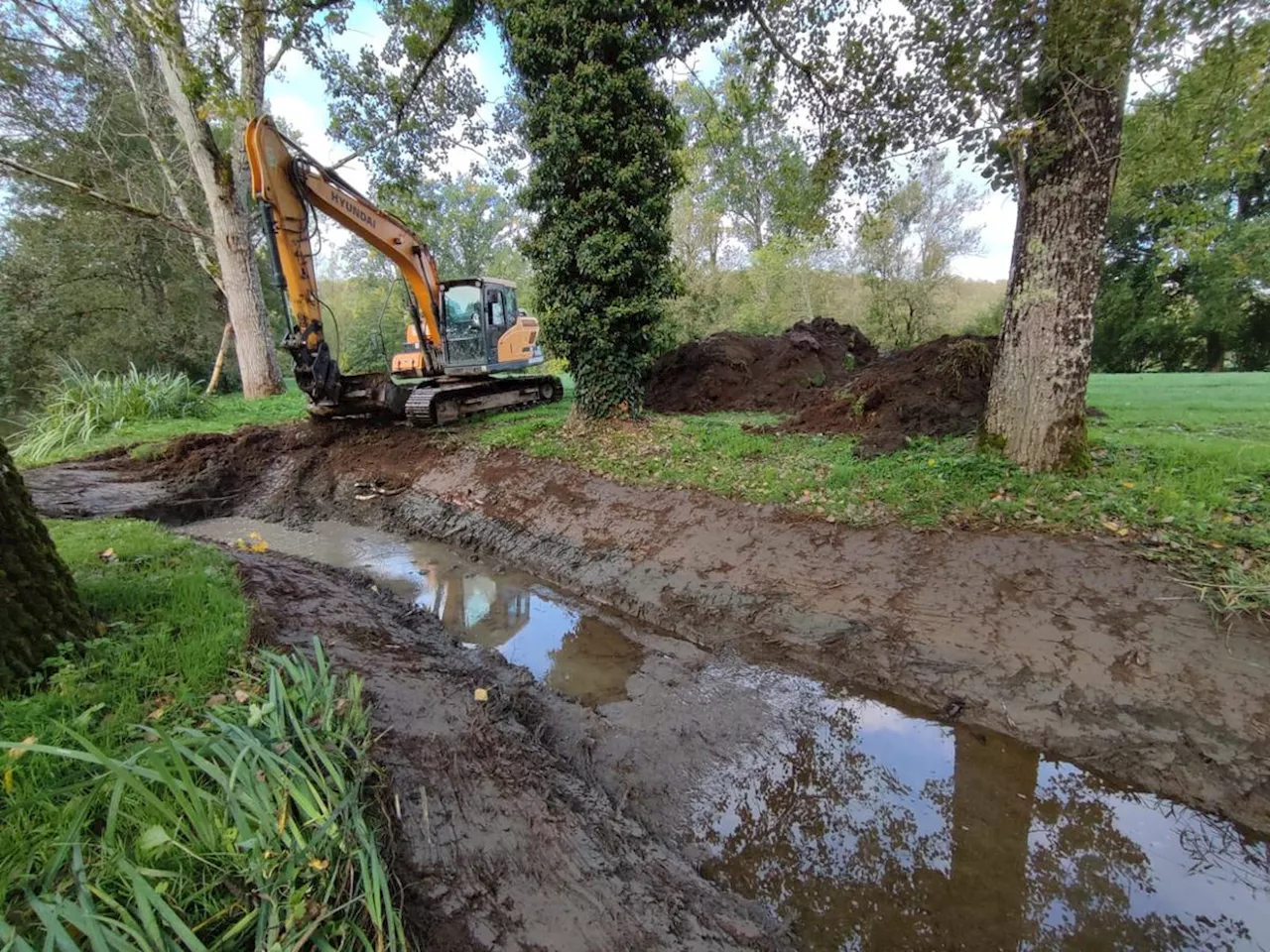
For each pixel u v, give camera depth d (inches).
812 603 198.2
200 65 427.5
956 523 206.7
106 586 146.9
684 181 359.6
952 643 172.7
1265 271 762.2
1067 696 152.3
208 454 372.2
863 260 985.5
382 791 109.3
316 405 385.7
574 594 239.5
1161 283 937.5
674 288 354.9
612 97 311.9
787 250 919.7
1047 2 175.5
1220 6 161.2
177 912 74.9
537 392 514.9
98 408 446.3
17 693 105.2
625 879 109.8
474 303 448.5
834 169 304.5
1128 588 168.1
